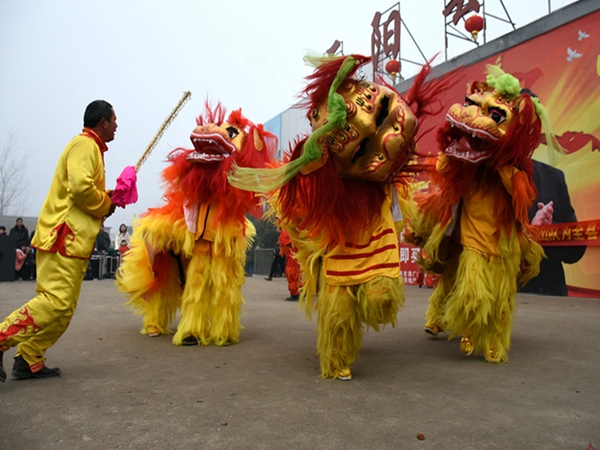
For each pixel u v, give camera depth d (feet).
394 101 11.45
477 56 37.68
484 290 13.83
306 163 11.03
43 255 11.45
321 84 11.21
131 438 8.28
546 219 33.78
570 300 30.53
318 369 13.15
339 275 11.82
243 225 16.83
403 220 14.74
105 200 11.83
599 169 30.76
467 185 14.57
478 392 11.12
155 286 17.79
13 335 10.91
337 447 7.97
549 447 8.02
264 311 25.25
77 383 11.64
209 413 9.55
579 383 11.93
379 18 49.29
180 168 16.60
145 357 14.51
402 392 11.09
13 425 8.85
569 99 32.35
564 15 32.53
